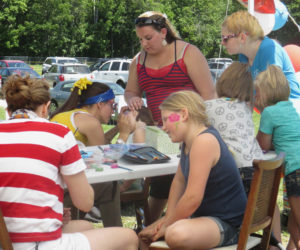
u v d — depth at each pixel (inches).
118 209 118.6
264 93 121.3
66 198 114.7
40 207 69.4
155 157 102.5
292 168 114.0
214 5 2105.1
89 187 76.7
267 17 209.3
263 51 136.7
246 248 86.7
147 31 124.3
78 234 75.0
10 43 1830.7
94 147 114.9
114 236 77.0
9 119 74.0
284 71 141.9
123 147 110.0
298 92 146.3
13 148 69.1
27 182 68.5
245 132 100.2
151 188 135.1
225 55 2105.1
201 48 2098.9
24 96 74.0
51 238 70.1
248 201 80.0
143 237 92.7
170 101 87.6
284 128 116.3
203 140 83.5
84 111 120.0
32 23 1860.2
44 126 71.6
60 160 71.7
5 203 68.6
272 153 118.6
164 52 130.0
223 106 101.1
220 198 87.1
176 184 94.3
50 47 1936.5
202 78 129.8
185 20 2036.2
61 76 735.1
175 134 87.5
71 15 1937.7
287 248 124.6
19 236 68.4
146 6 2001.7
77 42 2001.7
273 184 89.3
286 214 156.6
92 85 122.0
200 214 90.1
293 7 1710.1
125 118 121.7
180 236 79.7
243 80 102.7
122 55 2113.7
